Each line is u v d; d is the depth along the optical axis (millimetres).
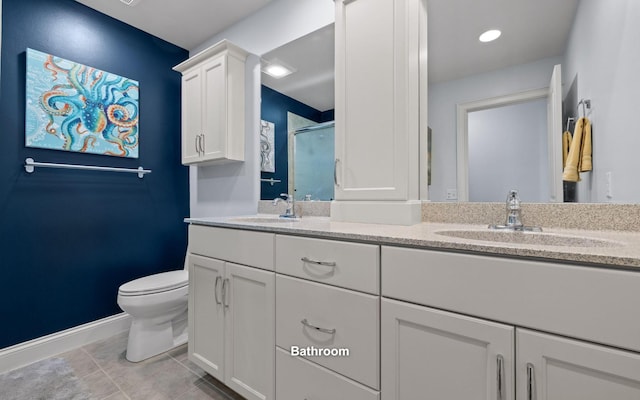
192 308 1562
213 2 1965
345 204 1403
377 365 880
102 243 2053
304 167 1849
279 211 1925
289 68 1896
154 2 1957
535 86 1137
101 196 2053
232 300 1336
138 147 2242
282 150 1937
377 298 882
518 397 659
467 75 1274
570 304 604
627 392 553
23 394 1404
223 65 1981
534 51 1139
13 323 1669
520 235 1008
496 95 1218
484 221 1216
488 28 1231
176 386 1477
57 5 1845
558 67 1090
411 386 816
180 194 2527
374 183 1316
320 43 1768
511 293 669
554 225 1071
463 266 735
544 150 1120
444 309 763
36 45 1757
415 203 1268
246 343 1272
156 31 2299
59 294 1848
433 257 781
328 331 992
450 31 1306
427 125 1358
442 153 1334
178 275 1968
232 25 2209
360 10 1364
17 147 1696
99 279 2031
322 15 1738
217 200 2320
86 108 1946
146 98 2303
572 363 600
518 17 1171
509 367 667
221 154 1981
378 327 880
